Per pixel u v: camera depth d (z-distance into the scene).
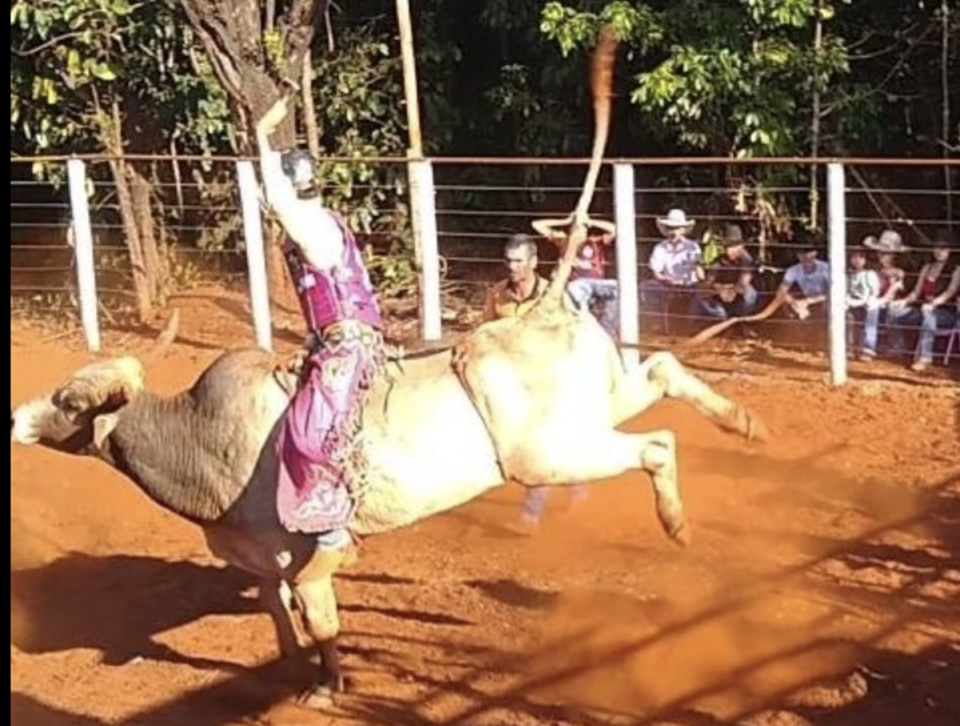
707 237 14.79
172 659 7.63
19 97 17.53
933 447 10.55
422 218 13.86
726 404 7.26
